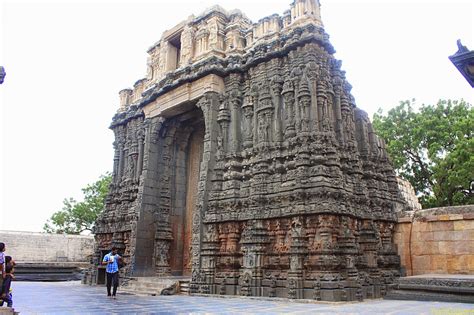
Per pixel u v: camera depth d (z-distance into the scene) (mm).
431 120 35719
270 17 21062
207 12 23422
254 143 19500
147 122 25672
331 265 14984
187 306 13398
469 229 18172
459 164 32031
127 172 28516
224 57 22469
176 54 26891
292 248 15938
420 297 14844
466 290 13602
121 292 20219
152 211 24344
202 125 26359
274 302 14789
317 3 19656
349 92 21375
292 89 18547
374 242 17703
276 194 17547
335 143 17469
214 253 18906
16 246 37500
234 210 18719
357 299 15031
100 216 29312
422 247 19438
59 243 39688
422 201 36406
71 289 22078
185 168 26422
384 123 38844
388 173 22672
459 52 7602
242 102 21062
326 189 15852
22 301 15141
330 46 19031
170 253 24562
